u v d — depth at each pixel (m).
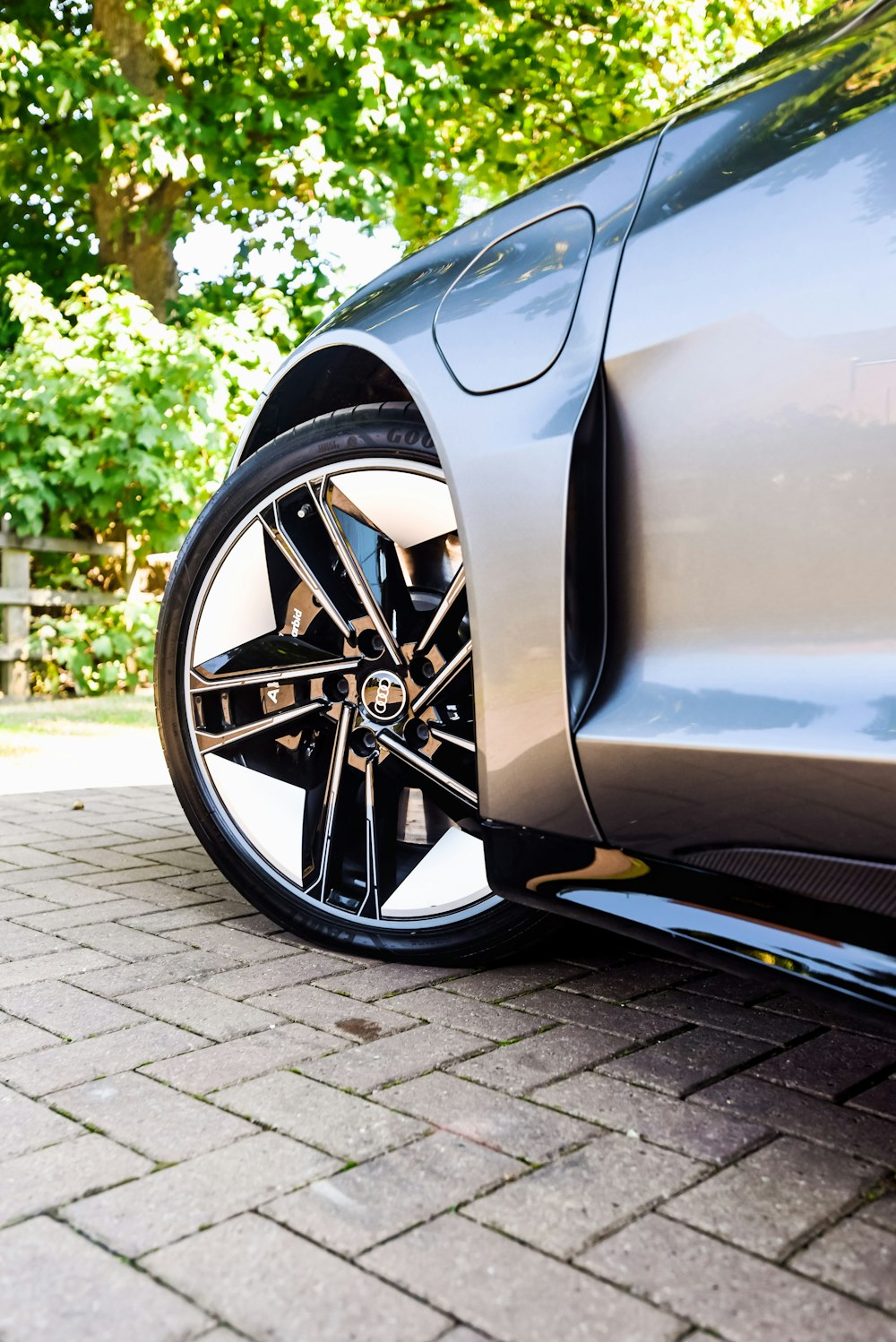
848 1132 1.38
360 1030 1.69
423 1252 1.11
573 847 1.62
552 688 1.59
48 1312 1.02
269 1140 1.34
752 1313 1.03
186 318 8.26
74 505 7.14
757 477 1.41
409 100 8.34
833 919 1.32
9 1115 1.40
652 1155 1.32
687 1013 1.78
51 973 1.94
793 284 1.39
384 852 2.04
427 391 1.75
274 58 7.96
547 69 9.18
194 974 1.94
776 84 1.55
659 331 1.51
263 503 2.07
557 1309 1.03
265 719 2.09
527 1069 1.56
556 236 1.73
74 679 7.40
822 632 1.36
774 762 1.35
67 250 9.40
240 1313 1.02
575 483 1.56
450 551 1.95
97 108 7.38
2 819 3.38
